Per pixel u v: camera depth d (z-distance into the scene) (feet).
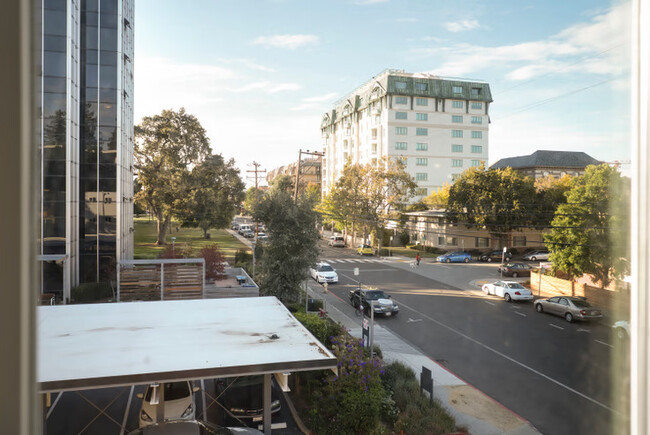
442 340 49.01
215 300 26.37
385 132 143.23
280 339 19.43
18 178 2.13
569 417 27.73
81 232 50.06
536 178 61.52
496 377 36.55
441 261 106.42
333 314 60.39
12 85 2.12
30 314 2.23
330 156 196.54
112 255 50.34
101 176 51.67
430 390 29.48
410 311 63.82
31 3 2.22
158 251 71.92
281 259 53.01
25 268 2.15
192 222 82.84
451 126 144.66
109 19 53.62
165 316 22.35
